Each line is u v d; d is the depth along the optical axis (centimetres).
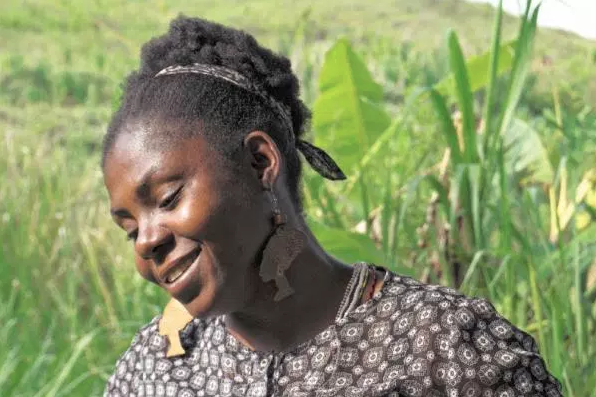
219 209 173
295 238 179
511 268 340
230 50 182
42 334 588
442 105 360
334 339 181
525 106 516
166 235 174
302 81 525
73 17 1950
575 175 382
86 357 527
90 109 1265
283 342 185
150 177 173
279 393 182
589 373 323
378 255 352
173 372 197
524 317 342
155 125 175
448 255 369
